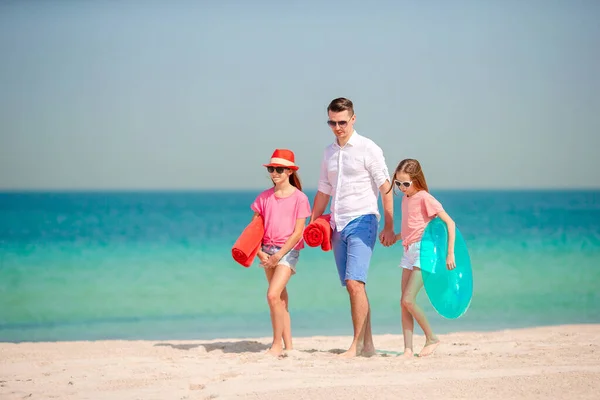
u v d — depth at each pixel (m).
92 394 7.16
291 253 9.62
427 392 6.55
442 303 9.00
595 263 26.17
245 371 8.01
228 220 60.62
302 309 17.23
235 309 17.48
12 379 8.03
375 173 9.18
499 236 39.12
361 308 9.19
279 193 9.72
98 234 41.72
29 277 23.30
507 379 6.90
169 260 28.33
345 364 8.29
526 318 15.51
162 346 10.91
